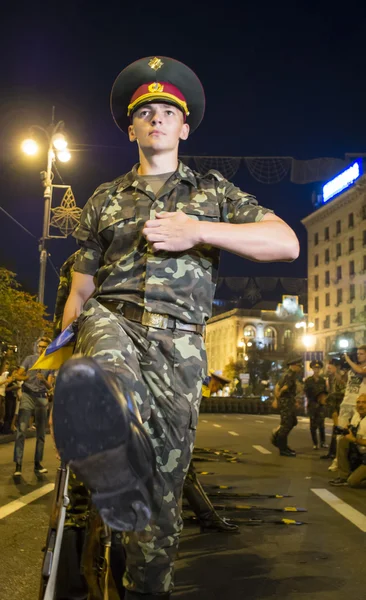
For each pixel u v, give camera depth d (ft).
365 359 28.78
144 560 6.15
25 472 27.94
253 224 6.43
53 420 3.91
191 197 6.98
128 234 6.86
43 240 60.49
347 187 204.54
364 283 196.34
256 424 78.89
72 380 3.84
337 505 20.85
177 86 7.29
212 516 16.84
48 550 5.37
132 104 7.28
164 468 6.23
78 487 7.75
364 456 24.72
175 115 7.26
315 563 13.82
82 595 7.61
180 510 6.40
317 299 227.61
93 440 3.92
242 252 6.27
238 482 25.71
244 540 15.81
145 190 6.99
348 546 15.33
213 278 6.94
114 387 4.01
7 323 65.16
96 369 3.89
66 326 7.43
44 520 17.80
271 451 40.19
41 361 7.55
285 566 13.56
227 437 52.21
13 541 15.37
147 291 6.48
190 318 6.59
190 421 6.42
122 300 6.58
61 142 58.59
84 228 7.38
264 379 254.88
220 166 59.57
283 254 6.32
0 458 33.32
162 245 6.21
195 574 12.92
